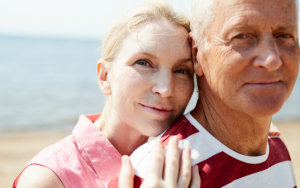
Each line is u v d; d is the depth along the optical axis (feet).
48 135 33.73
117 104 5.19
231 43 3.82
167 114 4.96
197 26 4.46
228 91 3.93
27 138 32.07
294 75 3.89
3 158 24.32
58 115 44.14
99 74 5.99
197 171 3.94
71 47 275.80
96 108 49.16
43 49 218.18
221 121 4.35
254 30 3.71
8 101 52.08
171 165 3.77
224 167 4.13
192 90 5.19
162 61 4.77
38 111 46.21
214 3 4.05
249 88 3.76
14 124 38.65
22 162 23.39
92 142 5.58
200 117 4.68
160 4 5.12
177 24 4.96
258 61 3.64
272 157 4.91
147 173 3.73
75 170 5.17
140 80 4.87
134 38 4.97
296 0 3.91
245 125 4.26
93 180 5.33
